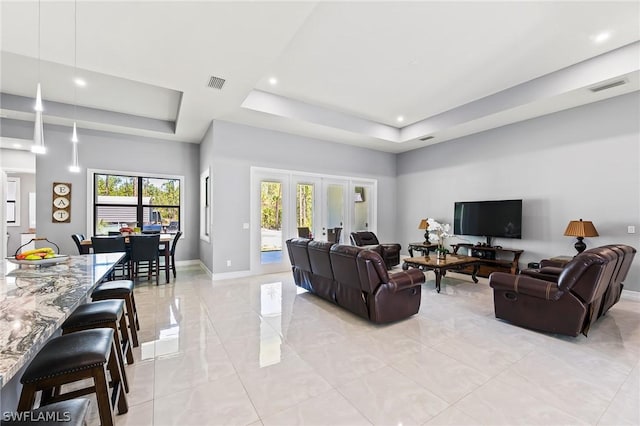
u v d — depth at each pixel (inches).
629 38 132.1
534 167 201.8
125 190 240.7
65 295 61.1
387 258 242.2
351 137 249.4
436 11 114.3
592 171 175.8
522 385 81.5
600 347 104.3
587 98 167.8
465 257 204.4
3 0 87.8
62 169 214.7
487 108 196.5
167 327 123.4
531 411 70.9
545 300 114.2
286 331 119.0
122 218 239.6
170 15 97.3
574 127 182.7
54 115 194.1
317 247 148.6
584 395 76.9
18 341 38.8
